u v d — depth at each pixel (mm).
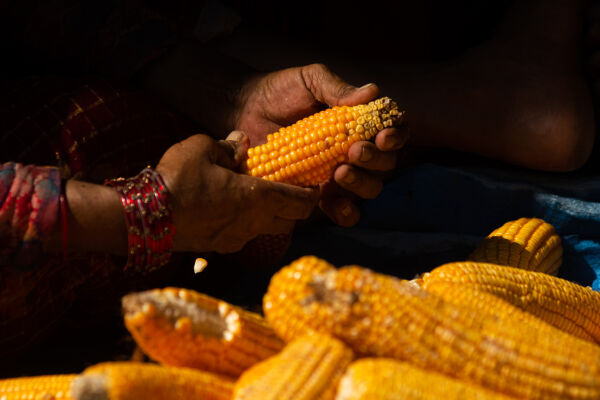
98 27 862
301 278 537
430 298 550
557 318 682
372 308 534
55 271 742
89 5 861
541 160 910
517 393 540
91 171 764
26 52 881
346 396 508
